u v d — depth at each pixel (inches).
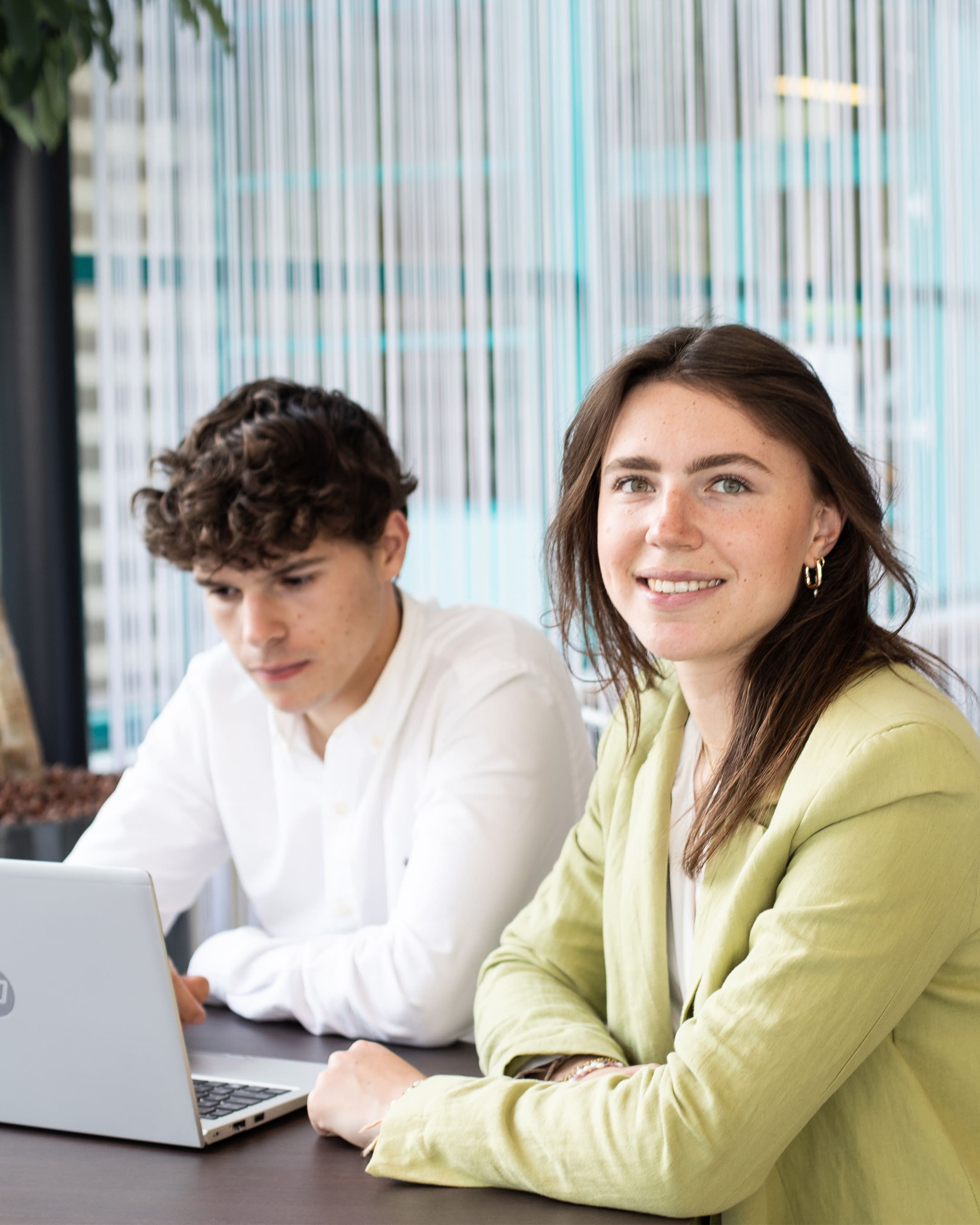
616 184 134.1
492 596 136.0
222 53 134.2
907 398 136.8
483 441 135.7
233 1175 39.6
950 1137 39.4
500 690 59.8
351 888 61.8
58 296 127.6
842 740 39.0
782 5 131.8
